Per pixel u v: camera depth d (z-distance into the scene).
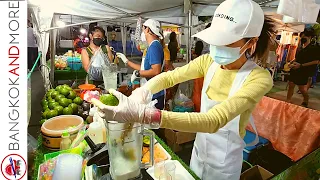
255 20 0.94
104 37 2.75
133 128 0.83
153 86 1.17
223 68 1.17
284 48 6.20
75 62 3.67
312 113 2.18
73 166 0.81
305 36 4.52
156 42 2.26
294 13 1.26
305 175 1.57
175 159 1.21
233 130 1.16
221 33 0.94
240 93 0.93
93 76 2.47
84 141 1.14
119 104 0.74
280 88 6.07
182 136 2.86
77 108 1.57
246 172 1.73
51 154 1.09
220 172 1.25
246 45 1.00
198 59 1.33
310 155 1.56
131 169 0.89
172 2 2.67
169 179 0.98
